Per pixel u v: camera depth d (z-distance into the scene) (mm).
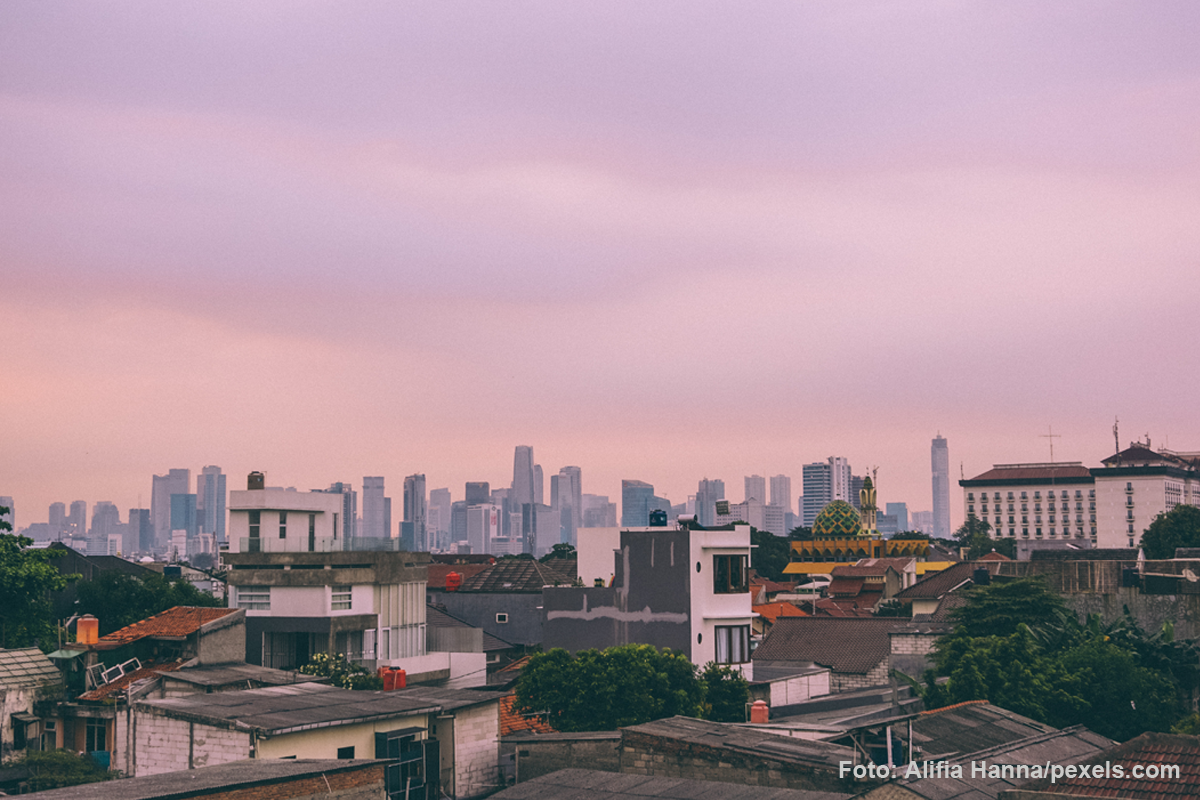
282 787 30906
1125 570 77312
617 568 70688
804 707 63531
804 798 33594
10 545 63000
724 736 41156
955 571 111625
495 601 89500
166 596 75625
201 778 30922
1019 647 59000
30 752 43438
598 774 37062
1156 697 59406
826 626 81375
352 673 56312
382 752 41719
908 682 68438
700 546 69375
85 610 73688
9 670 47188
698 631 68312
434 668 66250
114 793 28625
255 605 61969
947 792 33625
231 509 67438
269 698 43844
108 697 46219
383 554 65062
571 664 55219
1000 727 48219
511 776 46656
